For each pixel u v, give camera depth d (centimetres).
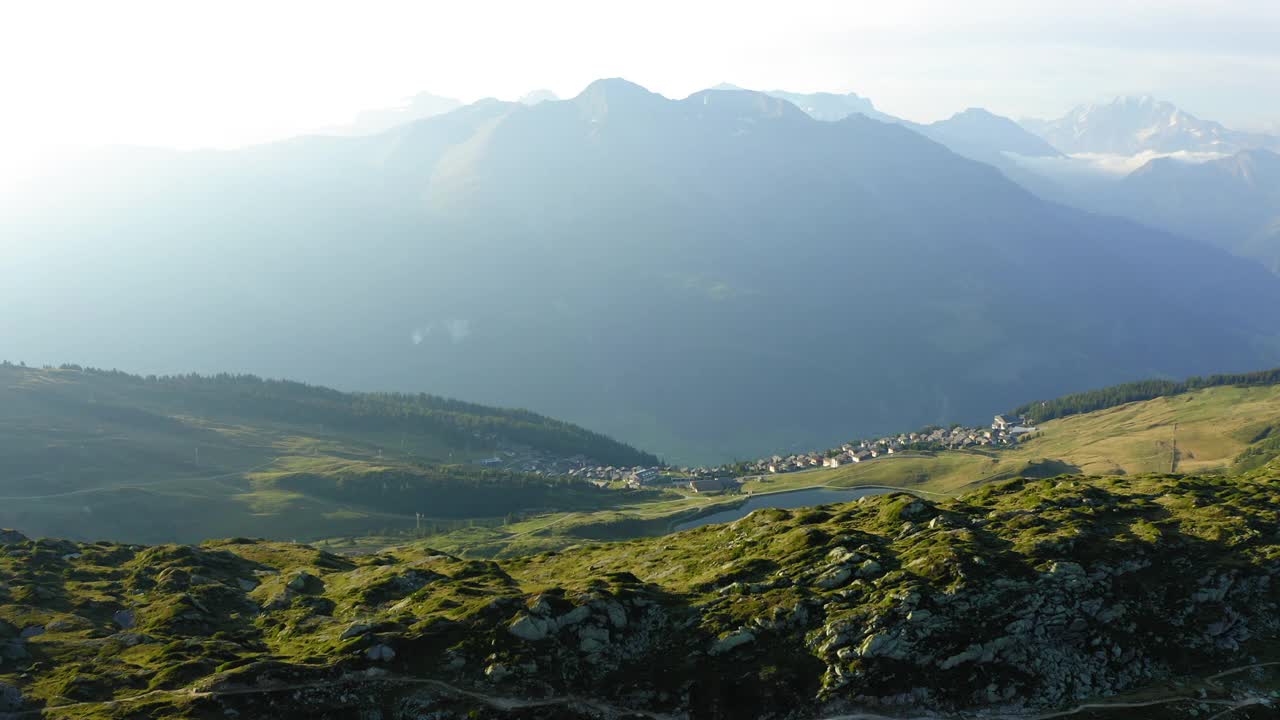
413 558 15312
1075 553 10638
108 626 10719
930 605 9556
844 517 13350
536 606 9875
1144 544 10956
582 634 9644
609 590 10488
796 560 11344
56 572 12725
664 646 9681
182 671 8975
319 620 10856
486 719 8425
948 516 12250
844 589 10244
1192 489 13562
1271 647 9319
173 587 12100
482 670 9125
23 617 10600
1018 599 9700
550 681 9012
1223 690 8762
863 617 9506
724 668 9181
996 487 14888
